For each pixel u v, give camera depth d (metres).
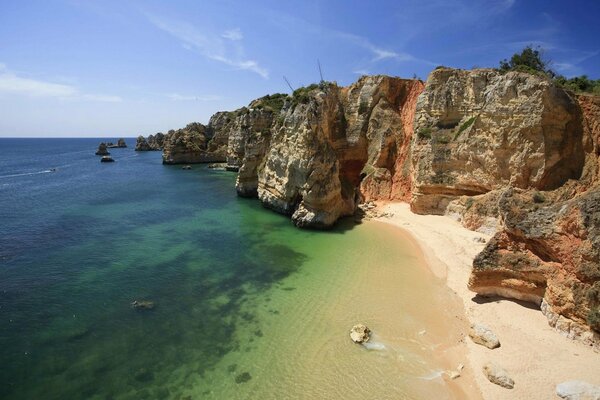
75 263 26.48
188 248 29.80
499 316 17.44
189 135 105.75
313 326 18.08
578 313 14.82
